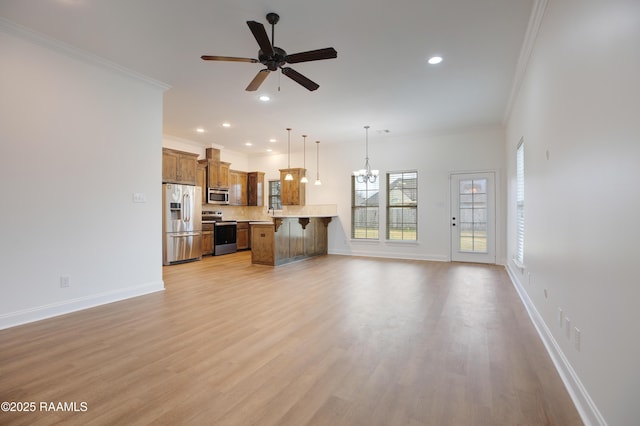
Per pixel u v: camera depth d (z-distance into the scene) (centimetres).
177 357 233
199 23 290
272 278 502
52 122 322
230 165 870
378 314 327
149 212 415
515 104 455
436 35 309
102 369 216
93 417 165
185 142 752
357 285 453
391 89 440
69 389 192
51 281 321
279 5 263
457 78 405
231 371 213
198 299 383
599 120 158
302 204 827
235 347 250
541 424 161
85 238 348
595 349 158
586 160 174
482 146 636
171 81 414
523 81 379
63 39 317
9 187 293
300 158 852
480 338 267
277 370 214
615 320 138
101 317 319
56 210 325
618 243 137
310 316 321
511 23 288
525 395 186
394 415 167
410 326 294
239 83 420
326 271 559
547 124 258
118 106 380
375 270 568
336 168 796
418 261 670
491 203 630
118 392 189
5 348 248
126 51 341
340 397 183
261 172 911
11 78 294
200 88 436
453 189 665
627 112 130
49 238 319
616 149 140
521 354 238
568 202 205
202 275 527
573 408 174
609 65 147
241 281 480
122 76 384
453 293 409
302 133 683
